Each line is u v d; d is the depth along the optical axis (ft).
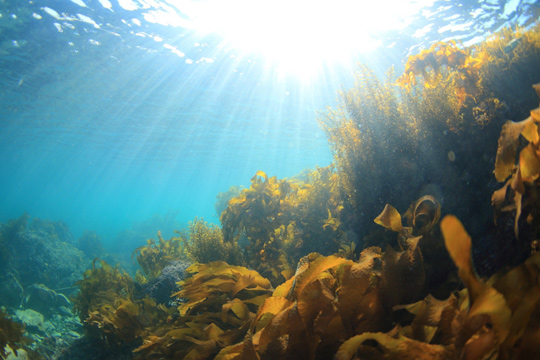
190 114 68.59
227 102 60.75
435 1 29.35
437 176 6.01
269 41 38.83
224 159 125.39
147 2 32.94
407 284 3.54
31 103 62.44
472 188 5.33
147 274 17.07
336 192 9.76
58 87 54.08
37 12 33.99
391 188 6.98
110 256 63.93
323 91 52.70
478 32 34.09
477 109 5.83
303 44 38.73
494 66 5.97
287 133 85.30
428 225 4.83
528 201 3.48
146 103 61.36
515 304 2.36
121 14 34.76
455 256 2.01
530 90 5.40
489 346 2.22
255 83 51.26
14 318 23.62
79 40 39.50
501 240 4.06
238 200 10.51
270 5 32.55
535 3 27.45
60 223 75.77
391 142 6.97
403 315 3.53
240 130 82.64
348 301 3.44
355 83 8.00
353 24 34.06
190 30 37.42
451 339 2.82
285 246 9.82
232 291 5.87
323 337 3.24
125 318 9.08
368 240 6.79
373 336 2.61
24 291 33.06
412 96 6.83
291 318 3.23
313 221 9.42
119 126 77.87
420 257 3.69
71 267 47.75
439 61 6.62
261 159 130.52
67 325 26.32
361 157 7.58
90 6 33.40
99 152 111.86
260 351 3.43
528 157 3.28
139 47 41.22
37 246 46.14
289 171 170.50
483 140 5.47
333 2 31.19
